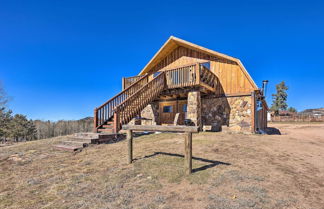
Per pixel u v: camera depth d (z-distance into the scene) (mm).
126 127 4473
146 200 2586
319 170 3834
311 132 13500
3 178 3695
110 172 3820
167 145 6238
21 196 2861
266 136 8391
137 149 5828
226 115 10180
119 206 2443
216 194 2723
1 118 24016
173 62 12789
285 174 3559
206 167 3938
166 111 12758
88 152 5770
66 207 2482
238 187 2936
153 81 9906
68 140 7457
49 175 3797
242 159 4543
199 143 6445
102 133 7719
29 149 6363
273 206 2395
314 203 2482
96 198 2693
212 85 10398
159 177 3426
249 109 9461
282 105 39188
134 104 8789
